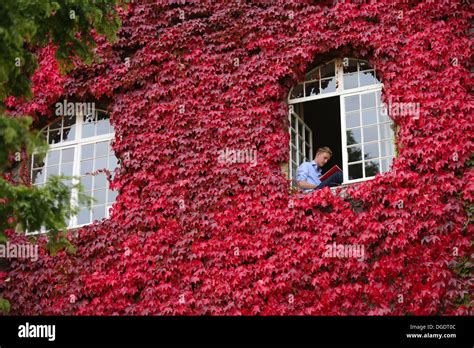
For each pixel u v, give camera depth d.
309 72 17.31
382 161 16.30
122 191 16.78
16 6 12.95
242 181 16.19
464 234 14.68
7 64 12.72
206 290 15.44
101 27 14.48
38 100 17.97
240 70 17.16
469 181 14.95
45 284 16.28
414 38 16.38
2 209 12.73
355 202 15.45
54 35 14.26
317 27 17.11
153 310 15.54
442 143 15.35
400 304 14.48
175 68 17.50
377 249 14.92
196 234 15.95
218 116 16.86
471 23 16.30
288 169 16.50
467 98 15.65
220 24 17.70
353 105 16.81
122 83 17.69
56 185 12.84
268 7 17.56
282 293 15.09
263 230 15.60
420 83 15.96
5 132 12.07
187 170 16.56
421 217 14.94
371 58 16.75
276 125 16.61
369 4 16.95
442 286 14.38
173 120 17.05
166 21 18.05
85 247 16.39
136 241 16.17
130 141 17.14
